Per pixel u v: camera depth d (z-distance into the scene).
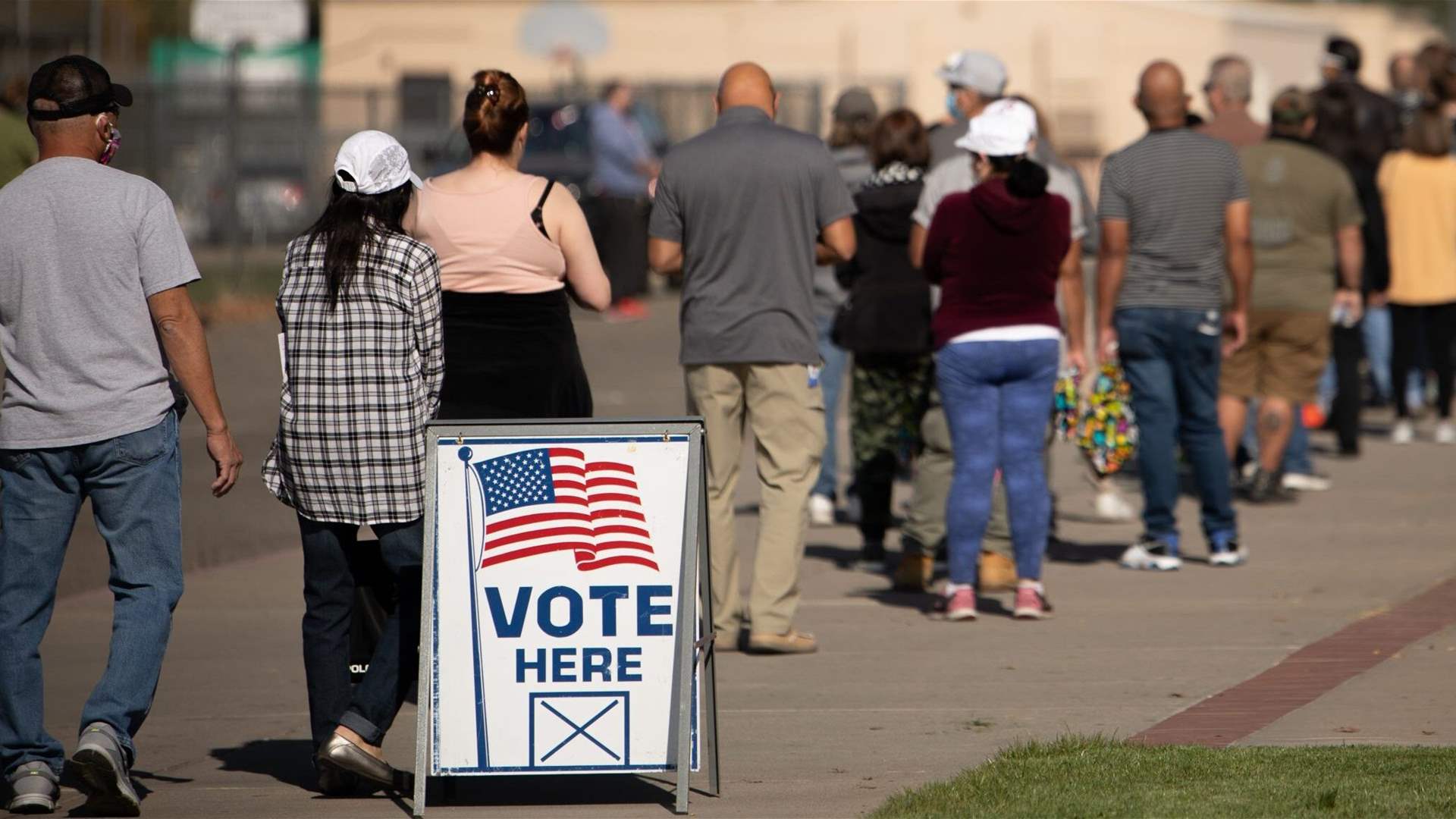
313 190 81.19
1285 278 34.41
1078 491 38.12
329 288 17.62
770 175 23.38
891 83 93.69
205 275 76.38
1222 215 28.39
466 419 18.55
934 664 23.39
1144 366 29.02
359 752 17.70
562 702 17.28
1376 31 131.75
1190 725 19.80
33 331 17.52
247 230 81.31
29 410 17.53
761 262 23.47
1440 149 42.31
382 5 120.44
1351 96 40.72
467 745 17.25
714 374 23.83
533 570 17.28
